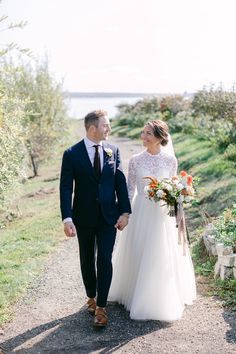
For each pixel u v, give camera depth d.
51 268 6.23
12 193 8.94
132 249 4.64
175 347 3.95
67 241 7.61
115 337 4.19
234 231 5.53
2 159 6.80
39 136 17.03
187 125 21.03
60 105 17.75
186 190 4.49
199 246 6.37
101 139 4.33
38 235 8.09
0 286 5.51
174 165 4.79
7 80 7.51
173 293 4.47
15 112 5.53
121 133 29.78
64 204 4.25
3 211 10.70
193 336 4.12
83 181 4.32
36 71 16.86
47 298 5.20
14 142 6.81
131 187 4.79
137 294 4.50
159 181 4.61
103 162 4.36
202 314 4.54
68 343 4.13
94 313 4.69
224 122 15.39
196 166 12.41
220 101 17.36
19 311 4.88
